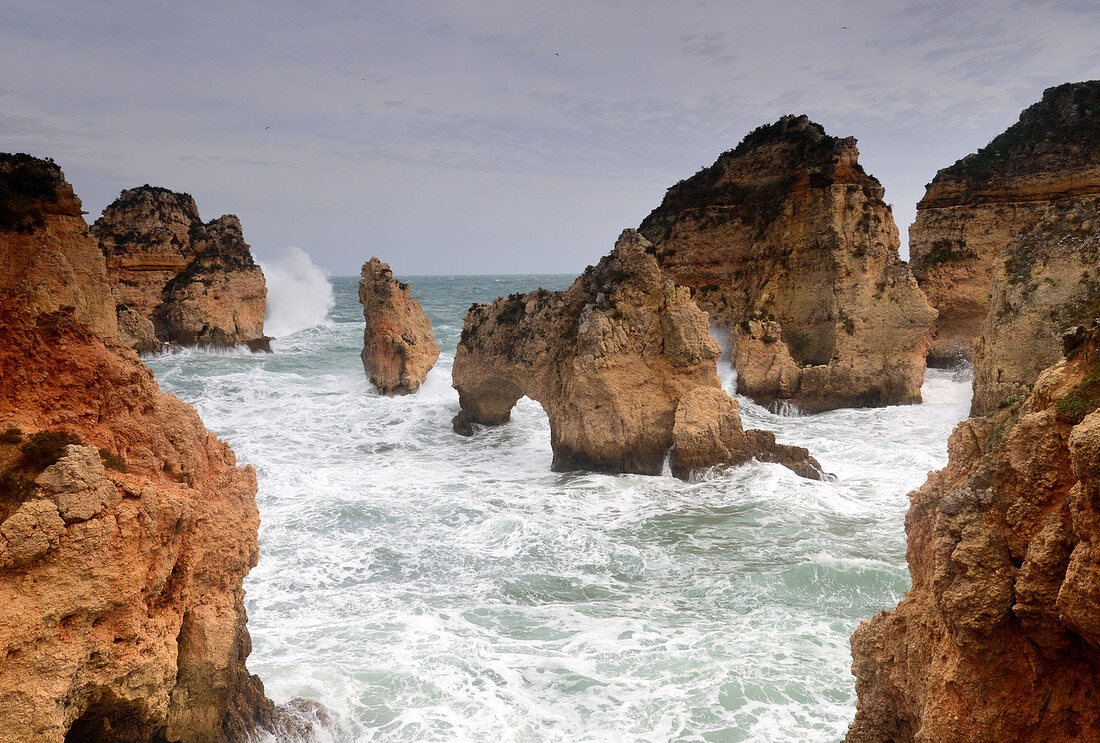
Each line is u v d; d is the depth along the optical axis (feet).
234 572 36.09
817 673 46.78
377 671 46.85
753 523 75.31
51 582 27.02
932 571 25.59
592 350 91.50
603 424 92.27
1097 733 21.57
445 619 54.90
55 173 41.06
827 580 60.54
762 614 55.26
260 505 79.20
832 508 79.30
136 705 29.60
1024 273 101.45
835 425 122.21
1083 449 19.48
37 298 36.91
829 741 40.27
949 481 27.40
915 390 135.03
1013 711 22.52
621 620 54.65
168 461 34.83
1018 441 23.22
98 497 28.58
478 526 74.02
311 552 67.15
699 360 92.53
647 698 44.52
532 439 111.34
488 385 111.24
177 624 32.27
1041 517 22.30
